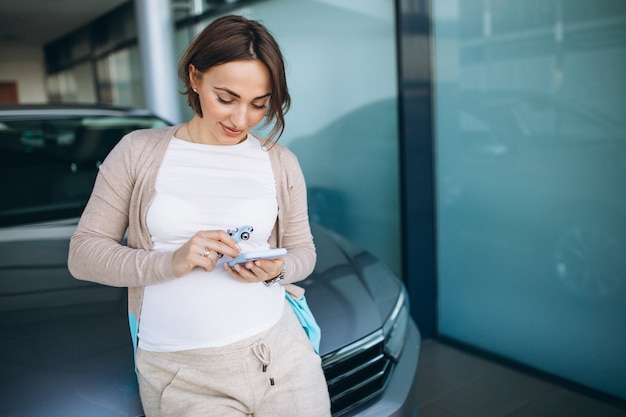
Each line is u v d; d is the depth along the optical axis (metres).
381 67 3.05
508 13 2.45
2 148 2.45
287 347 1.16
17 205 2.27
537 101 2.40
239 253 1.08
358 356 1.58
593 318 2.37
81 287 1.67
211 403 1.09
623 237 2.21
